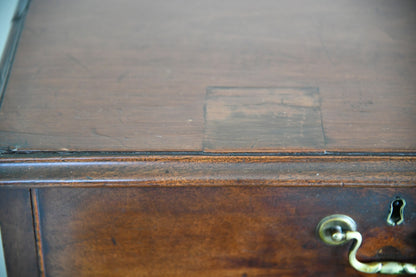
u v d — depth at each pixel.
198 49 0.74
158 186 0.65
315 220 0.67
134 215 0.67
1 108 0.70
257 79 0.71
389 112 0.68
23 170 0.65
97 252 0.69
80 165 0.65
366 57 0.73
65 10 0.79
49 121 0.69
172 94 0.70
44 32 0.76
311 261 0.70
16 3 0.79
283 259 0.70
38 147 0.67
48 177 0.65
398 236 0.68
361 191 0.66
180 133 0.67
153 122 0.68
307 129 0.67
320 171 0.65
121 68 0.73
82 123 0.68
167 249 0.69
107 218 0.68
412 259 0.69
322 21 0.77
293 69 0.72
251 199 0.66
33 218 0.67
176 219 0.67
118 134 0.67
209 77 0.72
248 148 0.66
